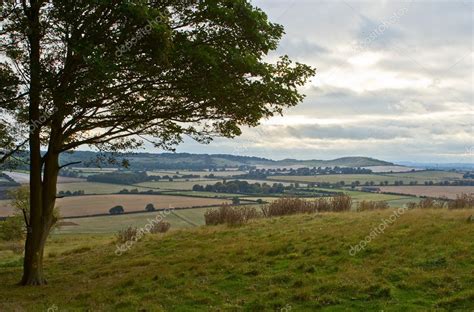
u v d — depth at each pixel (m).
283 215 30.33
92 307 11.71
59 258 21.94
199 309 10.91
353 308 10.09
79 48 11.89
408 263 12.84
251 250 17.06
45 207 15.91
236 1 13.04
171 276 14.31
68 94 12.73
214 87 13.37
